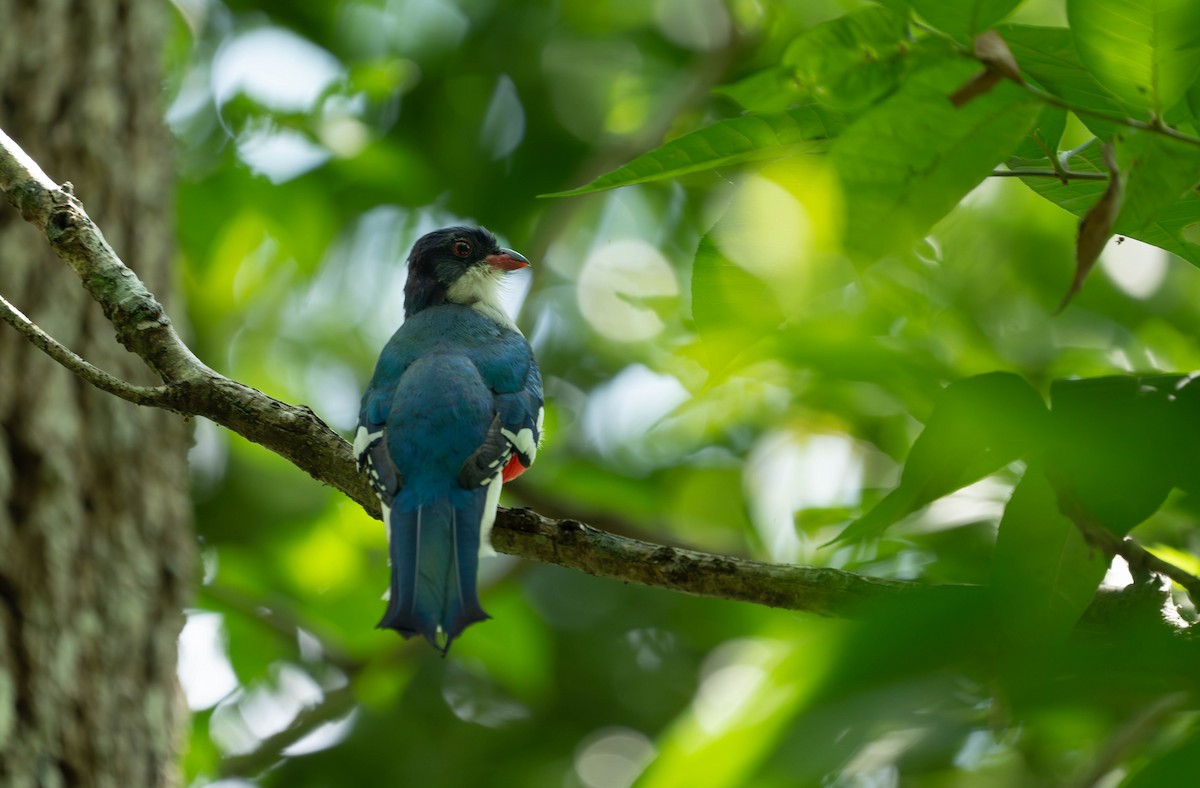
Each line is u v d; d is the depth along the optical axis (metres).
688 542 14.56
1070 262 12.13
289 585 15.28
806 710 3.15
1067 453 4.19
